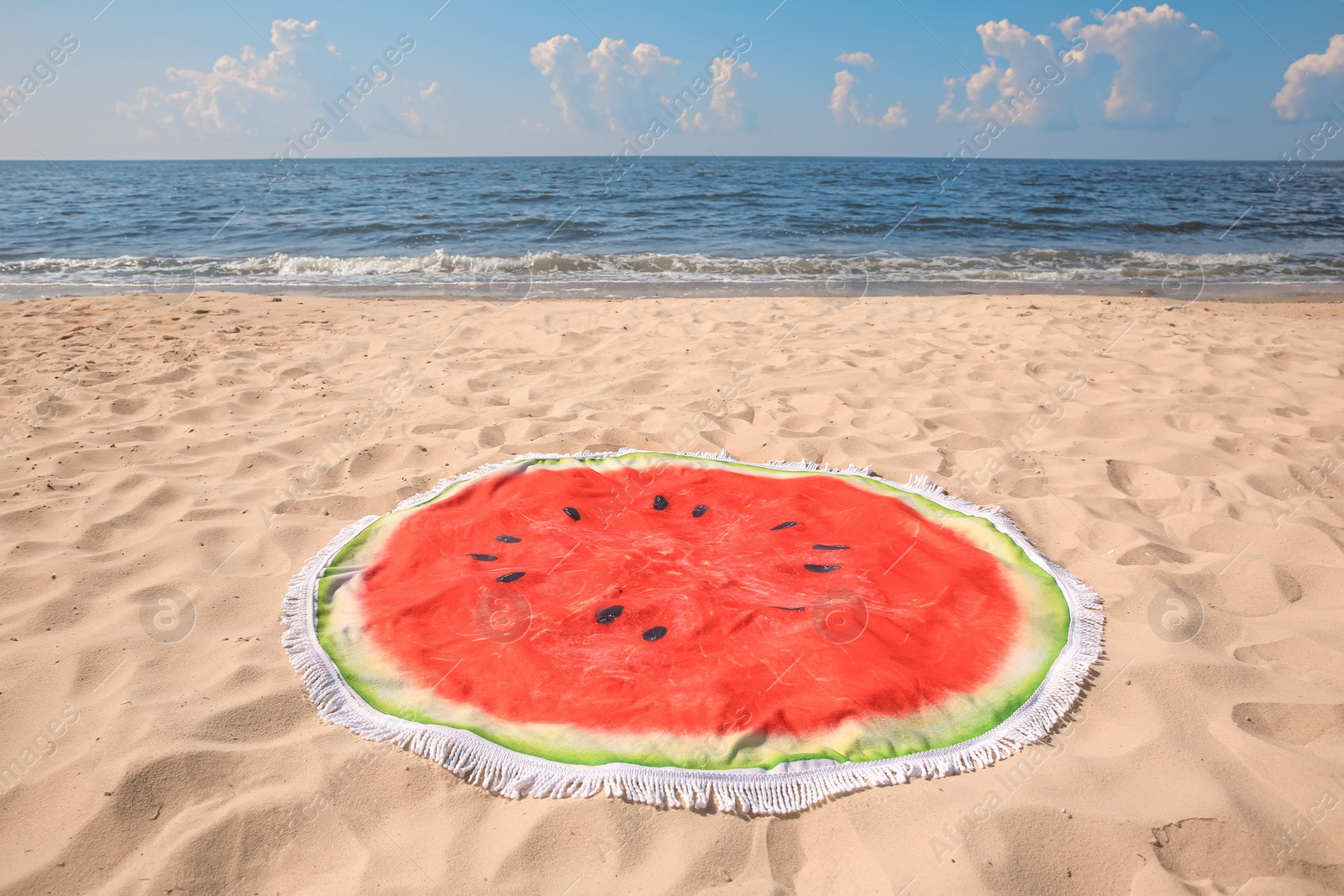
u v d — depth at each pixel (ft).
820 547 12.10
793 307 30.22
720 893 6.77
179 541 12.27
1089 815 7.41
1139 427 17.17
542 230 56.54
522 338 24.94
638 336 24.94
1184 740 8.34
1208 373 20.76
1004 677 9.26
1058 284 39.09
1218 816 7.36
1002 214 68.85
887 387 19.95
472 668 9.37
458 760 8.08
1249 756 8.09
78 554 11.84
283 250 47.37
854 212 69.87
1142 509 13.70
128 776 7.73
